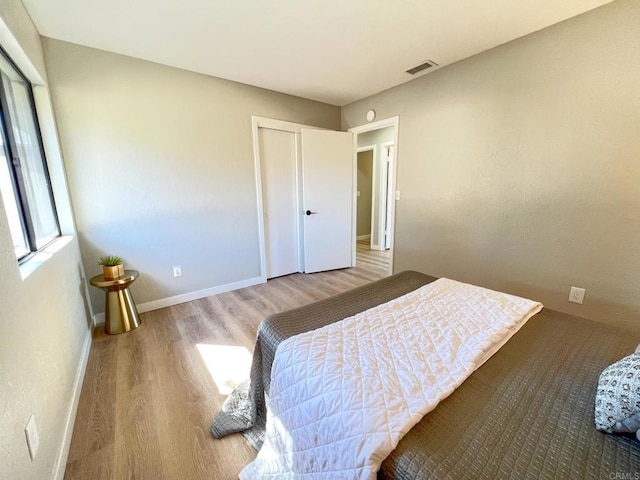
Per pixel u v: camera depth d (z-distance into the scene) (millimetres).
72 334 1686
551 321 1320
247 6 1767
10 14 1413
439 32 2088
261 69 2705
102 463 1198
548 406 804
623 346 1102
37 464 971
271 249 3674
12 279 970
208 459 1216
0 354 820
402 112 3143
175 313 2684
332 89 3268
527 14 1874
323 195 3869
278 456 1011
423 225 3074
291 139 3666
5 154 1429
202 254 3027
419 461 641
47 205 2045
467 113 2564
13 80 1725
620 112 1797
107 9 1769
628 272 1868
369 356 1002
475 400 830
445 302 1464
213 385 1688
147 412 1476
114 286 2205
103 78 2318
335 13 1849
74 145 2250
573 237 2068
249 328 2387
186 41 2178
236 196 3189
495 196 2457
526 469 618
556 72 2020
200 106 2824
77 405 1512
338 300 1555
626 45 1735
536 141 2170
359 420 745
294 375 978
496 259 2514
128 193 2527
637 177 1779
